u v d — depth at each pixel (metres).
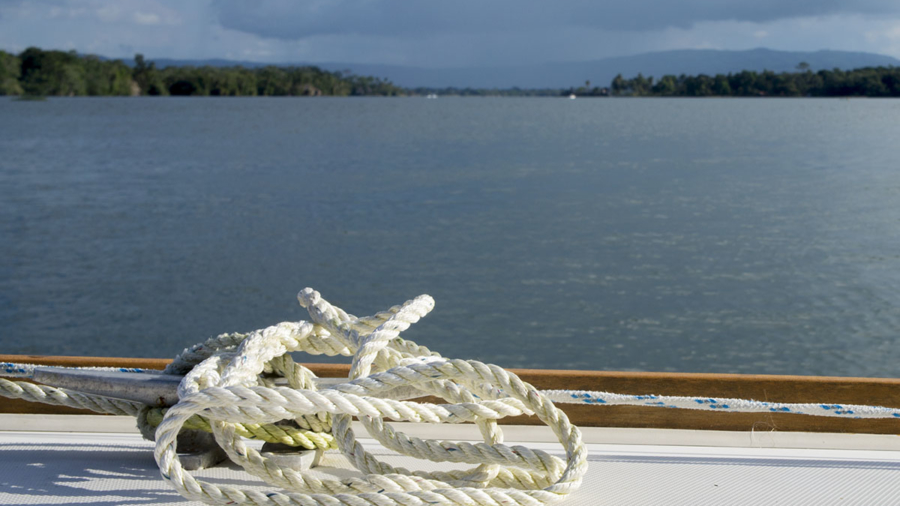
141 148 55.97
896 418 2.28
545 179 38.38
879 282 18.38
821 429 2.33
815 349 14.30
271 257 21.33
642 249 21.97
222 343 1.94
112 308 16.70
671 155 51.69
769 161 47.00
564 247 22.38
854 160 47.31
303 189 34.72
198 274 19.44
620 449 2.14
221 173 40.75
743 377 2.39
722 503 1.72
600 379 2.40
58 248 21.98
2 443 2.06
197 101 185.50
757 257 20.98
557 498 1.62
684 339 14.82
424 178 39.06
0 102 153.38
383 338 1.82
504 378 1.76
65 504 1.64
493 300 17.27
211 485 1.58
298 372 1.90
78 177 38.44
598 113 137.38
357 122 99.31
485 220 26.83
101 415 2.33
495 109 166.00
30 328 15.51
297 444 1.87
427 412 1.70
